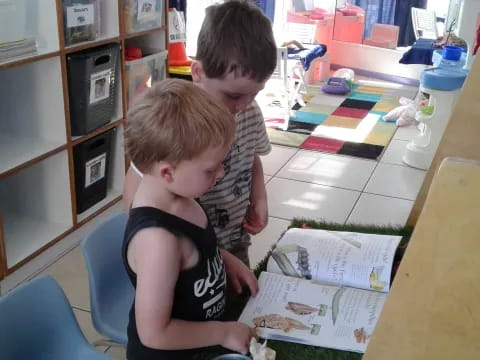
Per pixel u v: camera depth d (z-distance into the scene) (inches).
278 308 38.5
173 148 28.2
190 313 33.5
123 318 50.0
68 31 87.4
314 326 36.8
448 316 25.8
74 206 95.5
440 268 25.1
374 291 40.8
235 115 42.3
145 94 30.7
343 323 37.0
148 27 109.7
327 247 45.1
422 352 26.9
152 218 30.0
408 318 26.6
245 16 37.5
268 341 35.7
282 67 166.4
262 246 93.8
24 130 92.6
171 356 34.2
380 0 213.0
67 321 41.1
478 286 24.7
